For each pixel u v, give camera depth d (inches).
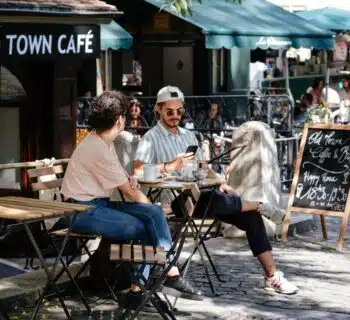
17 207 301.9
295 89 1068.5
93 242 407.5
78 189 329.1
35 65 443.5
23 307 341.4
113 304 346.9
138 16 849.5
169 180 366.3
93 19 447.2
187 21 768.9
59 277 334.0
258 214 370.3
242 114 825.5
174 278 333.1
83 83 621.6
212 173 391.5
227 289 373.4
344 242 477.7
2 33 421.7
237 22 794.2
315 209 471.2
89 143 330.3
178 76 947.3
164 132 396.5
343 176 469.4
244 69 956.0
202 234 412.8
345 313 344.8
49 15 426.0
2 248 429.7
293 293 367.9
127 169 440.1
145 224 328.2
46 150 449.1
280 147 679.1
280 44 801.6
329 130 482.6
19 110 449.4
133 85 932.0
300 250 453.4
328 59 1085.1
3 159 455.2
